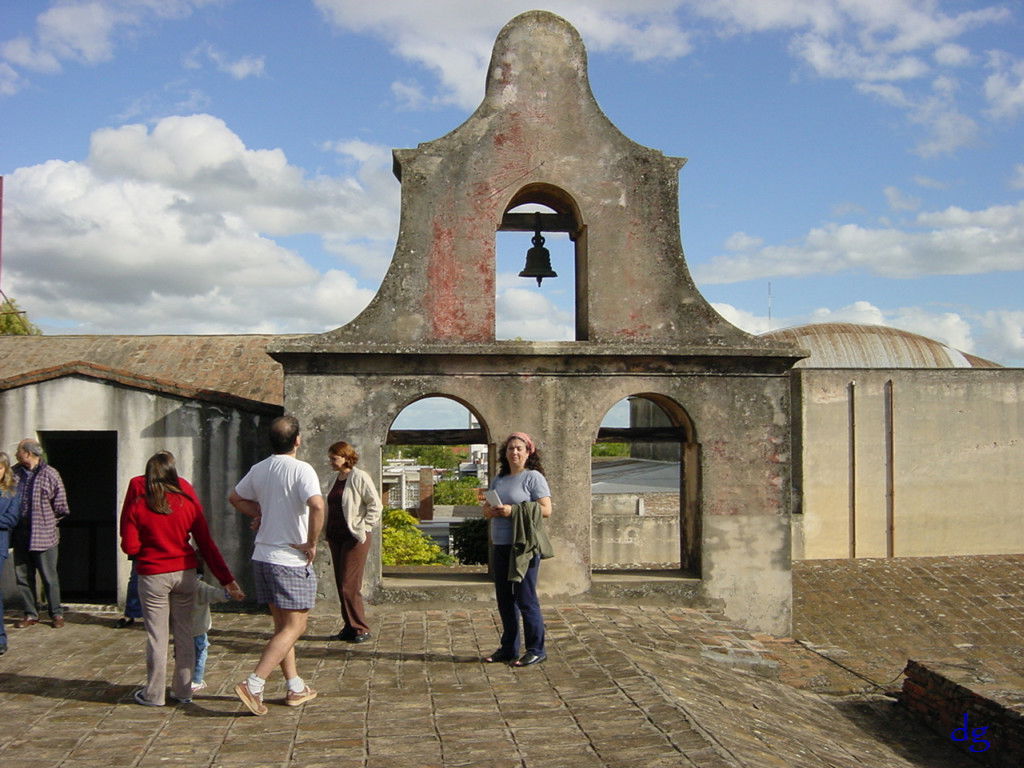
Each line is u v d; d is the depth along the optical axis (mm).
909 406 19328
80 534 16016
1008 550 19531
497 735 6430
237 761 6004
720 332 11352
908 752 8547
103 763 5984
